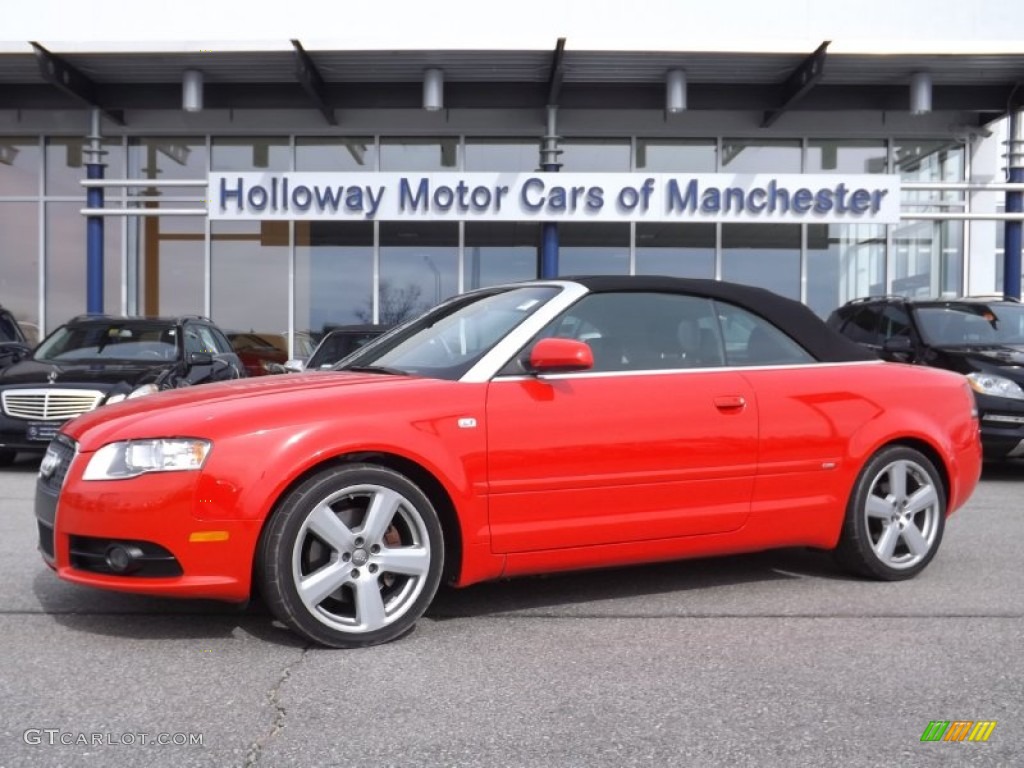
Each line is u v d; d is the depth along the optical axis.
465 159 16.28
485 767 2.77
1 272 16.66
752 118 16.11
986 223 16.55
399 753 2.85
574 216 14.06
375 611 3.82
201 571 3.61
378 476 3.80
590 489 4.15
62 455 3.98
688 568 5.23
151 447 3.64
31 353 10.20
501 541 4.02
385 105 15.26
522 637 3.98
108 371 9.35
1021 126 15.24
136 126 16.17
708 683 3.45
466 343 4.37
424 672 3.55
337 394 3.89
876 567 4.84
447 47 13.24
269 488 3.63
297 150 16.38
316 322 16.31
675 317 4.57
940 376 5.19
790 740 2.96
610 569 5.18
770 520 4.55
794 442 4.58
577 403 4.16
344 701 3.25
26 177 16.59
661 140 16.36
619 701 3.27
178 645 3.84
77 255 16.66
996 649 3.84
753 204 14.11
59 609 4.33
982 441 8.70
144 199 16.22
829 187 14.10
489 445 3.99
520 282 4.84
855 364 4.92
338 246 16.25
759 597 4.62
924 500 4.96
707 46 13.21
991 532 6.37
